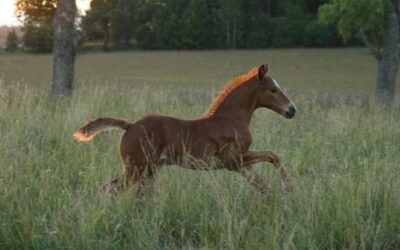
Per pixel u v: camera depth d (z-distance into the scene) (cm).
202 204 797
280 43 9338
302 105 1873
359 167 981
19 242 722
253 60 7888
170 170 883
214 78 5922
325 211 768
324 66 7106
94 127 855
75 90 1847
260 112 1454
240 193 809
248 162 865
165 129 850
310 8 9781
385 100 2336
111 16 8706
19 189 822
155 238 720
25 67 6312
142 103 1516
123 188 846
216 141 859
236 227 720
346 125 1331
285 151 1088
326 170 981
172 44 9750
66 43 1969
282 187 852
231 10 9588
